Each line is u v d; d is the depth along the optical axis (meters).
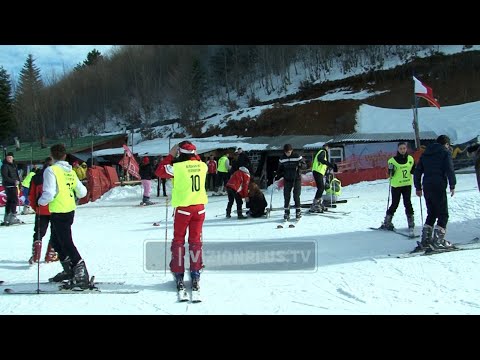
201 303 4.90
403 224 9.70
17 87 69.50
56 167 5.61
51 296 5.28
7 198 12.98
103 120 63.28
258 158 25.28
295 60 55.88
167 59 64.44
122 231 10.81
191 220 5.58
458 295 4.89
